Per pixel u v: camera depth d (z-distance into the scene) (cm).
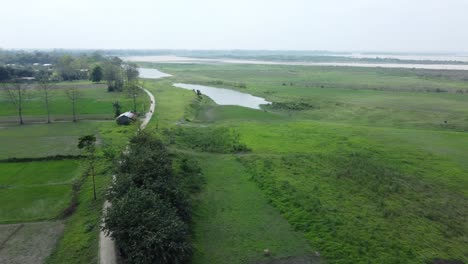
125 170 3191
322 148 5078
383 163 4456
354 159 4553
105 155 4312
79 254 2394
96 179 3628
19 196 3253
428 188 3734
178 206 2847
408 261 2494
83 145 3856
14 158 4162
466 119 7194
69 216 2933
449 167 4338
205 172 4119
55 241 2562
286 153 4838
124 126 6006
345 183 3841
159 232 2250
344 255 2544
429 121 7069
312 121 7119
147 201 2522
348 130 6156
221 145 5197
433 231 2914
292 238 2764
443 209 3288
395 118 7356
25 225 2770
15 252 2419
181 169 4028
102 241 2523
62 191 3372
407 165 4388
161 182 2934
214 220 3012
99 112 7200
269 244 2667
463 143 5375
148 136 4172
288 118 7475
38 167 3991
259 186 3738
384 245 2675
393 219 3080
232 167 4309
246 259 2467
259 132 5988
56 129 5756
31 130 5675
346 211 3197
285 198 3412
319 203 3312
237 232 2825
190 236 2706
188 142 5316
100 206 3038
